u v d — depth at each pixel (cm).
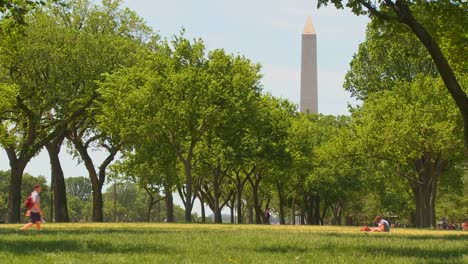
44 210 13850
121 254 1370
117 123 4988
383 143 5253
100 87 5000
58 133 5234
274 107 6575
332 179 7900
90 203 18050
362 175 8000
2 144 4925
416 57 2598
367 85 5941
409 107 5075
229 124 5144
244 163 6362
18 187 5244
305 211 9262
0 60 4853
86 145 5894
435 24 2152
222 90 4994
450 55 2384
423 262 1226
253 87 5447
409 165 5850
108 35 5347
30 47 4834
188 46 5266
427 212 5350
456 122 4731
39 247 1588
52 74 4953
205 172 6556
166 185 7175
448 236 2538
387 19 1830
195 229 3039
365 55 5991
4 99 4588
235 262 1208
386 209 9938
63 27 5159
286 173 7081
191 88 4862
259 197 9350
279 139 6328
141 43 5738
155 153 5350
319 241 1866
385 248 1599
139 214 17975
